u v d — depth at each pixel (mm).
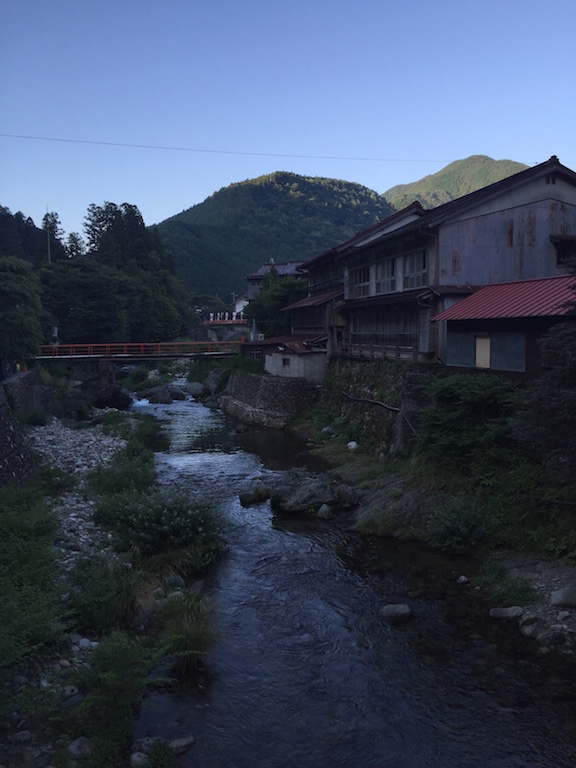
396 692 9492
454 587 13211
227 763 7871
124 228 87750
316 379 36875
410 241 26859
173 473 23922
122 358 50156
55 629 9750
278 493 19391
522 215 24906
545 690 9367
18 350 33594
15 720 8039
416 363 22984
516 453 16203
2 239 93312
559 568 12914
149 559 14109
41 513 14242
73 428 33344
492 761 7879
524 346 17562
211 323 89875
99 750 7605
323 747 8227
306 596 13047
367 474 21375
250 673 10086
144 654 9109
